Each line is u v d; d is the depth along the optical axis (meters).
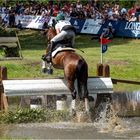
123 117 16.27
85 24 39.00
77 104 15.42
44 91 15.66
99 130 14.08
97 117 15.57
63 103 15.91
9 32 27.56
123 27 36.88
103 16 39.50
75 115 15.34
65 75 15.27
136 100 16.70
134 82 16.73
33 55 28.45
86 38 37.34
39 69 23.44
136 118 16.09
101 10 42.38
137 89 19.89
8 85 15.48
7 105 15.53
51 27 17.14
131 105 16.62
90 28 38.50
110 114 15.71
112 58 27.06
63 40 16.19
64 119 15.42
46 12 43.81
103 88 16.12
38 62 24.83
